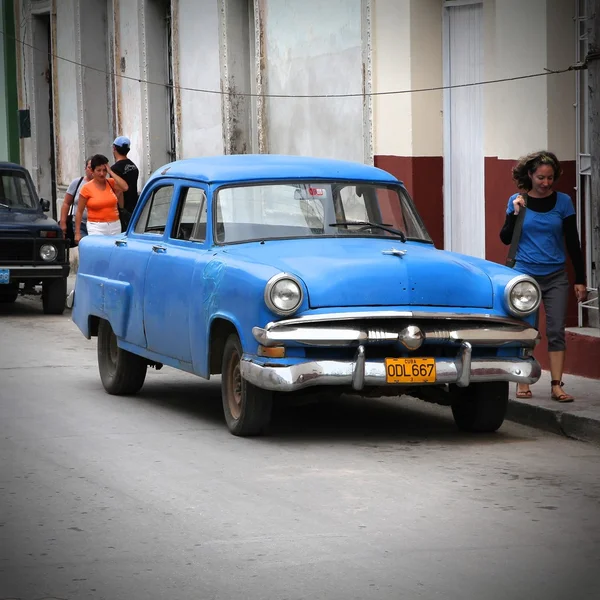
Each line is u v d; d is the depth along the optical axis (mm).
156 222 15008
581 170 17016
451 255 13305
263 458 12016
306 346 12070
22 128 38812
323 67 22781
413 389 13328
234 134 26922
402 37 20234
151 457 12094
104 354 16000
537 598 8023
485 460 12047
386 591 8133
